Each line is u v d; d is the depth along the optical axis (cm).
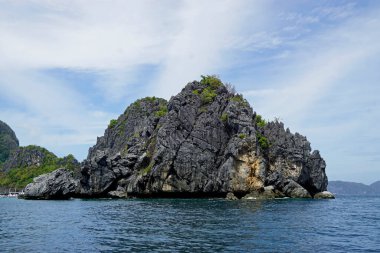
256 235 3934
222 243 3488
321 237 3812
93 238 3850
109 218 5844
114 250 3219
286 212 6638
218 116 13162
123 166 13425
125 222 5259
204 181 12206
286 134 13250
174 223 5047
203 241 3600
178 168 12206
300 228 4478
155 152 12719
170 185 12162
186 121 12912
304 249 3200
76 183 13300
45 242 3638
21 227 4809
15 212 7188
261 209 7288
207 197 12450
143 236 3950
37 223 5241
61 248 3322
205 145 12588
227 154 12281
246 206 8150
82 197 13338
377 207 8456
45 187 12262
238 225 4759
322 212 6725
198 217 5791
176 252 3114
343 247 3297
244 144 11919
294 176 12675
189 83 14712
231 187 11794
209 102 13662
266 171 12412
